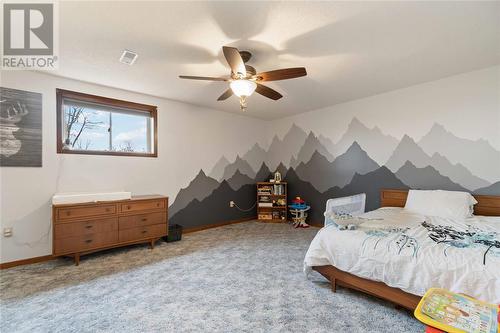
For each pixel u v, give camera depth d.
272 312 1.80
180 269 2.58
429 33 2.05
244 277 2.38
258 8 1.70
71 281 2.30
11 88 2.66
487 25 1.93
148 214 3.23
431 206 2.86
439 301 1.15
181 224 4.09
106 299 1.98
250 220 5.13
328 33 2.02
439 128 3.16
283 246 3.35
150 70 2.76
